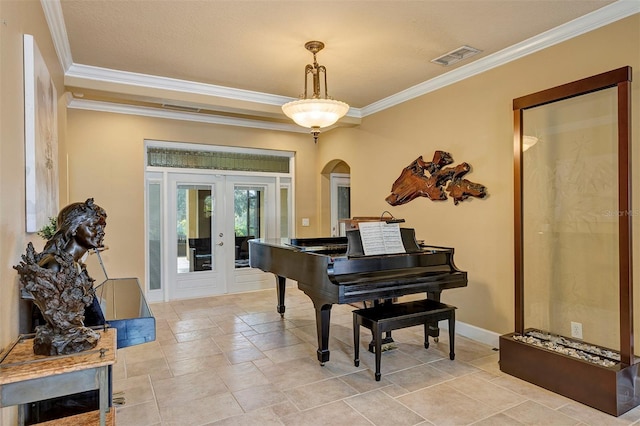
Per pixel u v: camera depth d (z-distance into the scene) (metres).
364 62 3.60
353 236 3.18
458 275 3.24
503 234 3.48
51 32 2.69
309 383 2.84
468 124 3.79
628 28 2.62
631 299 2.43
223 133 5.72
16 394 1.38
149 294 5.38
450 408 2.47
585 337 2.87
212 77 3.95
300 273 3.30
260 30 2.93
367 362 3.22
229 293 5.95
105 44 3.15
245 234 6.11
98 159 4.88
